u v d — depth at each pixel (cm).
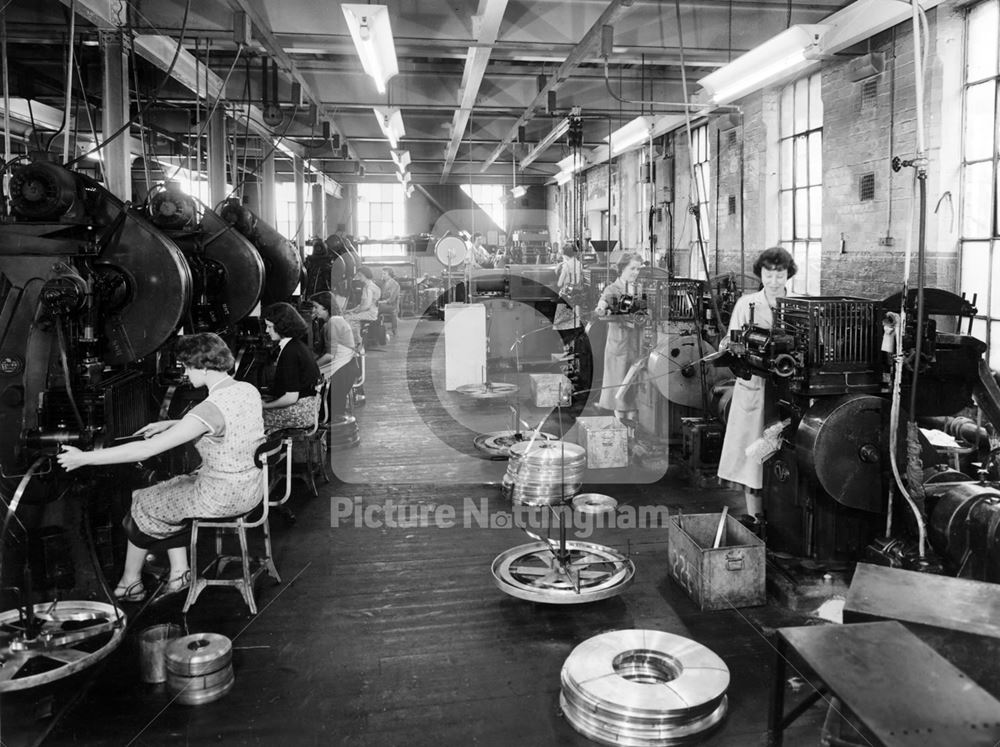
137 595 394
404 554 460
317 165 1698
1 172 389
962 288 618
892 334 371
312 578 427
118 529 435
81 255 384
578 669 303
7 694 309
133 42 631
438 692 315
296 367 555
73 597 386
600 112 1111
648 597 398
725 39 751
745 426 447
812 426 380
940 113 612
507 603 394
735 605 383
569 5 753
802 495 402
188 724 293
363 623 374
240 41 651
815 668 221
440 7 723
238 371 631
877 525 399
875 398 378
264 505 397
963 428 481
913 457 361
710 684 292
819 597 380
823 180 791
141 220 408
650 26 743
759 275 453
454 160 1703
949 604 266
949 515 363
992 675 251
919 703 204
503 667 333
